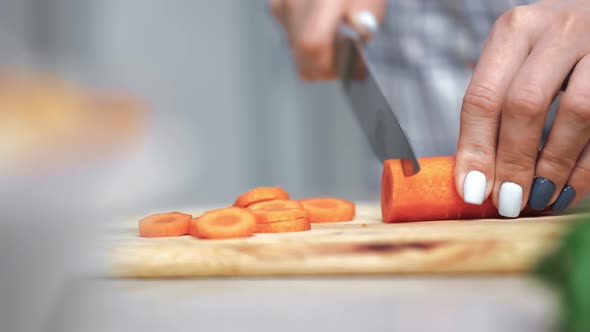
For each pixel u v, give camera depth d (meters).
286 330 0.44
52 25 1.24
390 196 0.62
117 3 1.27
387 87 0.89
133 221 0.67
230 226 0.57
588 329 0.33
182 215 0.61
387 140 0.65
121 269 0.51
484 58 0.59
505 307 0.45
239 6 1.33
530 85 0.56
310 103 1.34
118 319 0.46
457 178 0.60
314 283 0.50
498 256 0.50
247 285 0.50
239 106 1.35
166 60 1.30
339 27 0.74
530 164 0.58
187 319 0.46
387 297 0.47
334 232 0.57
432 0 0.87
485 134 0.58
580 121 0.57
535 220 0.59
